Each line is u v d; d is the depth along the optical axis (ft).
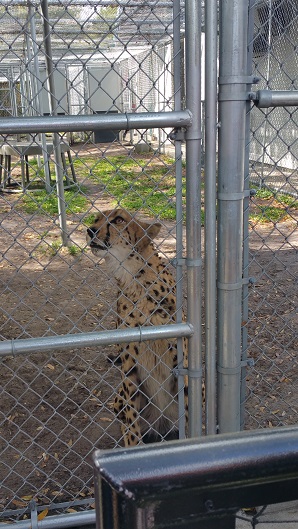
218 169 7.16
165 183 38.42
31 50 31.40
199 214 7.16
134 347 10.14
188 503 2.65
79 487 9.87
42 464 10.66
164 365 10.17
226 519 2.71
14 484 10.01
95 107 48.83
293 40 21.16
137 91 36.17
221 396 7.74
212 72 6.75
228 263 7.31
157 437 11.57
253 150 36.86
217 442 2.74
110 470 2.58
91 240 10.36
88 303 19.43
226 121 6.95
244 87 6.92
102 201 34.94
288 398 12.87
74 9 14.52
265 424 11.70
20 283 21.43
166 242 26.23
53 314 18.48
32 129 6.46
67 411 12.69
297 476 2.73
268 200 32.45
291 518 7.87
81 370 14.57
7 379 14.06
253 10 6.99
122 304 11.03
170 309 10.61
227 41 6.74
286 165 34.24
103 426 12.09
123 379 10.49
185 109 6.87
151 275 10.65
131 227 10.89
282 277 21.42
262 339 15.99
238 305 7.48
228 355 7.58
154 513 2.61
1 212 32.78
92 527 8.46
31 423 12.16
